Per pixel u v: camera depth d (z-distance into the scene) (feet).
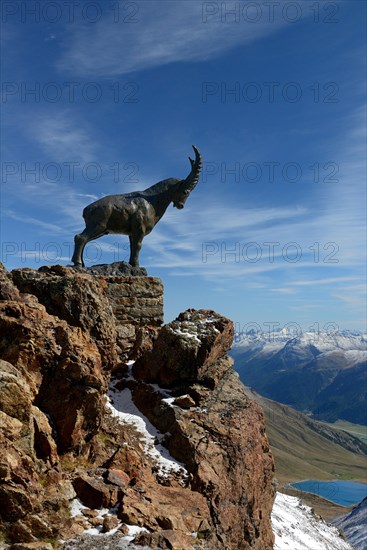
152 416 62.13
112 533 39.55
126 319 75.00
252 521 58.29
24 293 62.80
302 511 125.80
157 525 42.09
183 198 80.33
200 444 56.54
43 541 37.24
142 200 78.59
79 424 50.42
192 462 54.60
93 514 41.60
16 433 41.52
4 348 51.57
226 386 68.54
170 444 57.52
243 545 54.65
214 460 55.47
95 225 76.02
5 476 38.78
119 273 76.89
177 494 49.19
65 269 69.62
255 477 59.98
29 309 55.62
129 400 65.31
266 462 65.00
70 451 49.80
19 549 35.78
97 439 53.88
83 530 39.50
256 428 63.67
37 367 51.47
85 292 63.82
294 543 89.86
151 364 66.90
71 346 53.36
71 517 40.42
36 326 53.42
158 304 77.82
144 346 72.43
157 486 49.80
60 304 62.28
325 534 111.86
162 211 80.89
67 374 51.49
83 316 62.54
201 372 65.51
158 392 64.85
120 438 56.18
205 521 46.98
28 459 41.06
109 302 72.84
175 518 44.04
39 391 51.06
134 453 52.11
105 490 43.88
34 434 45.57
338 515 256.93
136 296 76.23
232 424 60.59
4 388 42.55
